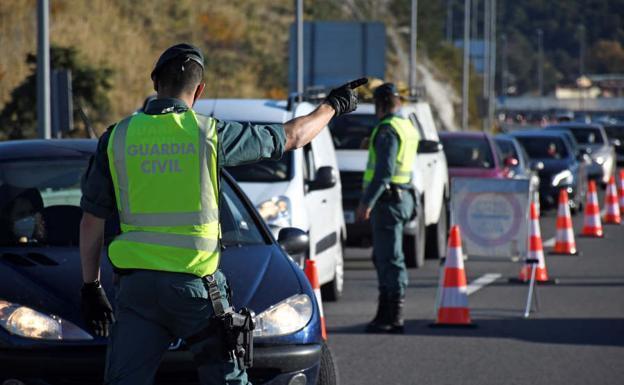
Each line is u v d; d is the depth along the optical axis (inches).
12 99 2166.6
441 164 1592.0
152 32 3870.6
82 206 445.7
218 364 439.5
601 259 1507.1
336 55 3043.8
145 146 434.9
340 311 1045.2
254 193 989.2
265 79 4212.6
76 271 569.6
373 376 765.9
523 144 2333.9
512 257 1048.8
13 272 563.5
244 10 4699.8
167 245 432.5
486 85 5807.1
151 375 440.1
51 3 3198.8
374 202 884.6
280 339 543.2
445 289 964.0
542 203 2268.7
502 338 908.0
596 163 2997.0
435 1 6441.9
